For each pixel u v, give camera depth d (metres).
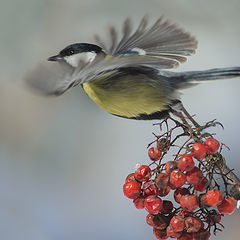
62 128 12.36
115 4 12.29
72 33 12.20
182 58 6.22
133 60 5.25
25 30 11.79
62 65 4.84
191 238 5.24
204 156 5.18
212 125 5.46
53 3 12.17
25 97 12.05
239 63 12.72
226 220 10.43
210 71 6.42
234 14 13.00
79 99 12.40
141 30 6.21
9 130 12.08
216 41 12.82
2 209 11.09
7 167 11.84
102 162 12.27
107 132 12.59
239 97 12.56
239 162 11.19
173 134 11.20
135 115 6.48
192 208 5.09
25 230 10.83
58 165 12.08
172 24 6.13
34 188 11.73
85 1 12.45
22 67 11.59
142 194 5.43
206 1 12.91
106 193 11.91
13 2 11.61
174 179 5.18
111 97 6.32
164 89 6.37
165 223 5.34
